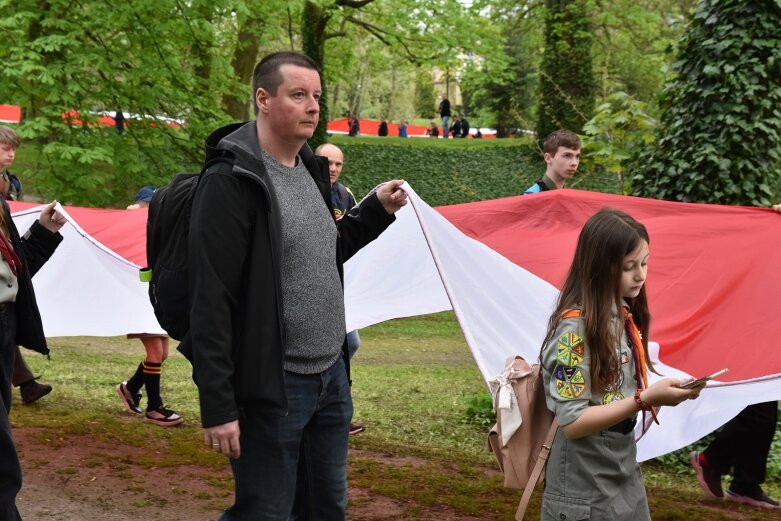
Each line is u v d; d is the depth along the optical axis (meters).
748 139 6.66
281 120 2.88
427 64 24.98
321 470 3.08
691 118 6.83
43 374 8.60
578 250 2.87
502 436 3.00
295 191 2.95
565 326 2.82
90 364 9.68
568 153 5.59
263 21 19.03
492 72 25.81
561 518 2.81
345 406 3.10
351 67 29.80
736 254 4.57
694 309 4.40
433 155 31.67
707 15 6.74
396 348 13.45
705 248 4.62
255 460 2.85
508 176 30.77
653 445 3.93
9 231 4.17
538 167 31.12
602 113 8.51
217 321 2.64
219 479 5.00
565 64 25.55
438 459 5.84
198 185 2.78
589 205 4.98
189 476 5.04
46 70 12.67
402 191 3.39
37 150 13.69
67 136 13.70
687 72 6.89
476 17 24.42
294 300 2.89
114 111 14.40
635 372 2.88
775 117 6.67
